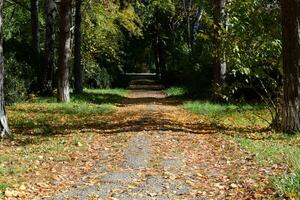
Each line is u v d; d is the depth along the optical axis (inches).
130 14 1662.2
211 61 1202.6
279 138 519.2
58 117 749.9
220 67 1021.8
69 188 322.7
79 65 1355.8
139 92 1694.1
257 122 697.6
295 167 349.4
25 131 592.7
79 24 1343.5
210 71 1222.9
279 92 611.8
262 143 483.5
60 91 1016.9
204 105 962.1
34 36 1261.1
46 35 1138.7
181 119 761.6
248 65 642.2
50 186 328.2
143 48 2507.4
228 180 337.1
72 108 884.6
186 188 319.9
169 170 374.6
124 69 2546.8
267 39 623.5
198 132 591.2
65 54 1015.6
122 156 434.0
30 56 1109.1
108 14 1578.5
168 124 671.1
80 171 375.6
